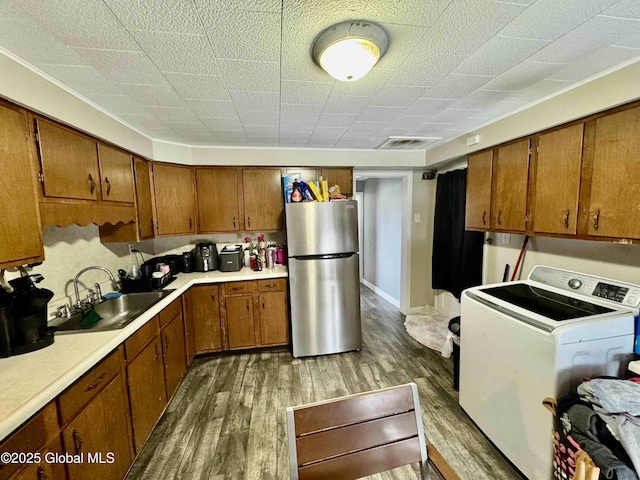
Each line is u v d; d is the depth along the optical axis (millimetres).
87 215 1815
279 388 2445
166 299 2186
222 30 1165
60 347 1397
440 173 3641
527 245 2453
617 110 1512
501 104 2016
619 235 1509
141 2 992
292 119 2277
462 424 1977
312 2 1016
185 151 2984
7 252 1251
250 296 2996
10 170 1277
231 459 1752
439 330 3434
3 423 900
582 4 1036
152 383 1929
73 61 1362
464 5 1039
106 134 1994
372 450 990
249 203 3230
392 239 4539
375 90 1772
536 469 1456
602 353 1406
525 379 1510
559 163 1833
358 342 3027
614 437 1105
